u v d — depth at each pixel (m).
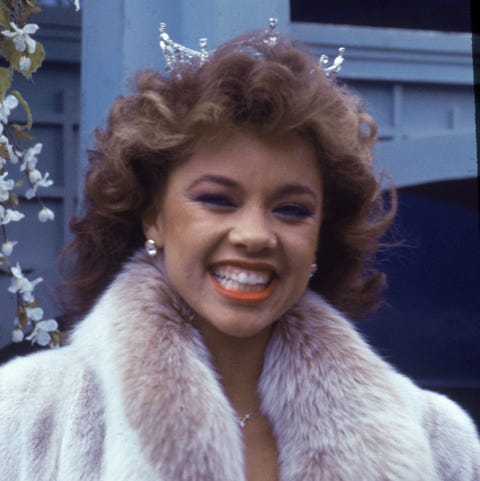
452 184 4.90
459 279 7.11
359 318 2.64
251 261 2.12
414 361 7.04
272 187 2.13
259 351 2.32
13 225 4.28
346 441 2.23
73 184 4.38
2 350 4.26
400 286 7.07
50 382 2.33
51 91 4.39
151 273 2.29
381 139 4.95
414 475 2.23
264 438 2.30
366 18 5.41
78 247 2.45
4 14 2.73
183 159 2.16
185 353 2.20
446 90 5.02
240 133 2.12
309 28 4.85
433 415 2.60
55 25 4.38
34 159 2.87
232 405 2.30
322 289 2.54
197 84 2.16
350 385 2.29
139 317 2.23
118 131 2.26
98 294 2.45
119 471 2.12
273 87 2.08
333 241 2.47
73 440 2.24
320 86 2.16
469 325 7.12
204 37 3.71
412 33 4.96
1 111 2.76
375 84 4.96
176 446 2.10
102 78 3.77
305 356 2.30
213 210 2.14
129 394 2.15
